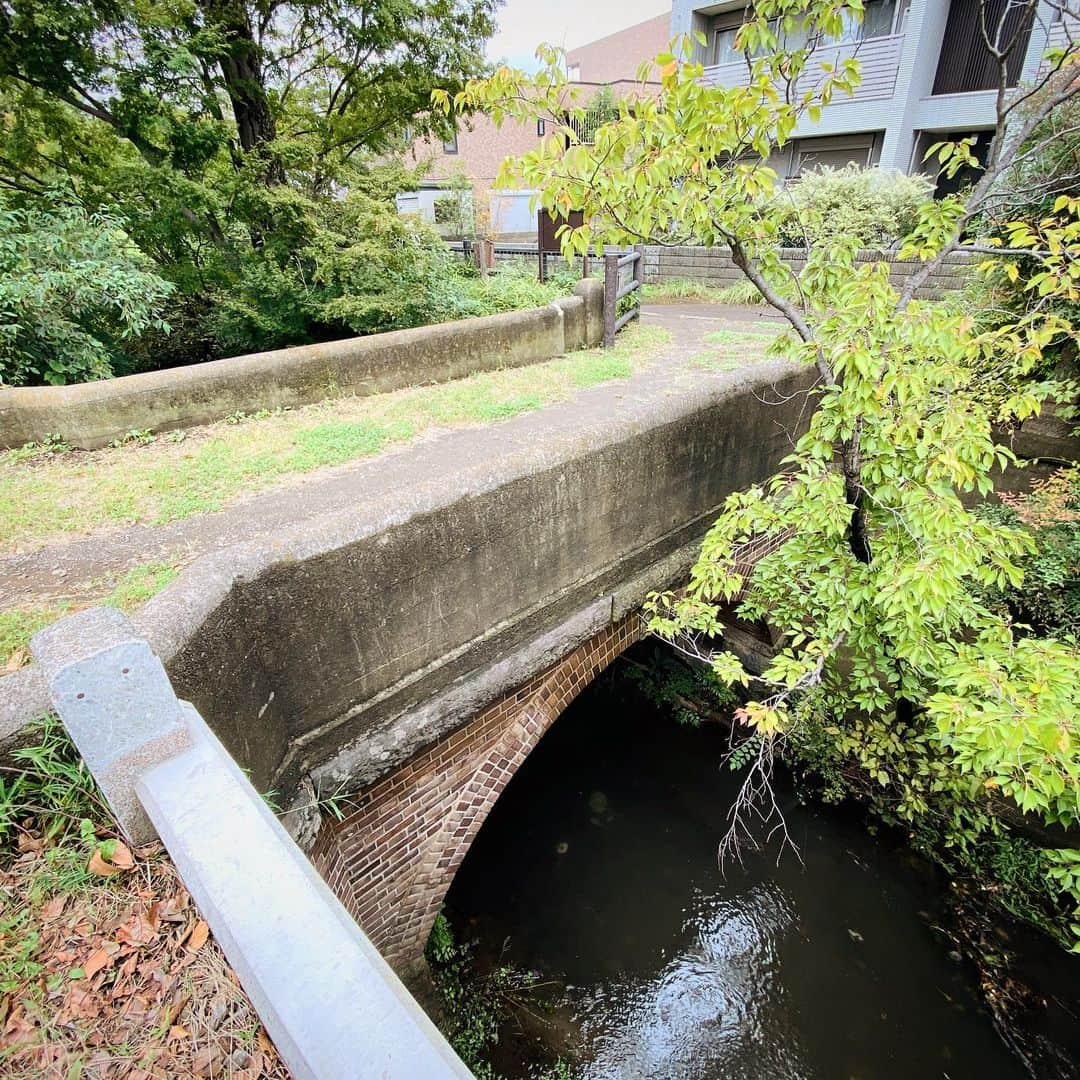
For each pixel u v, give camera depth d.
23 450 4.46
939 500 3.06
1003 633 3.38
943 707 2.96
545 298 9.21
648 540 4.52
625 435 3.98
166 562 3.16
